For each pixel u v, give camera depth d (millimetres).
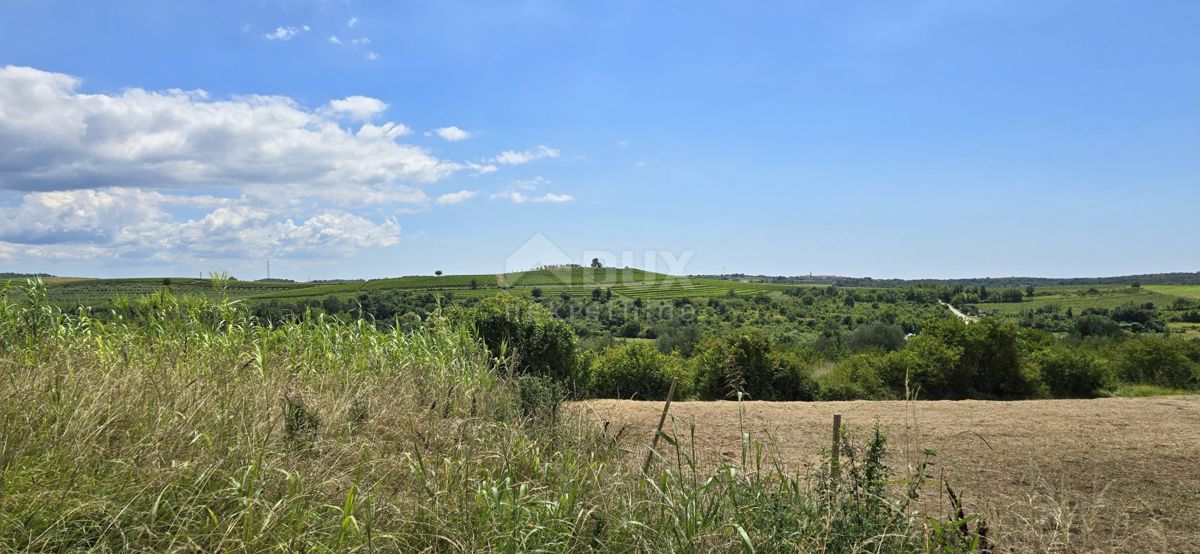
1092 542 4473
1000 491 5797
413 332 9641
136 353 7184
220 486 3738
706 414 9875
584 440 5969
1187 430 8852
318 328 9039
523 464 4809
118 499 3455
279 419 5000
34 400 4465
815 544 3551
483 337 10992
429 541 3568
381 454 4758
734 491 4199
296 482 3773
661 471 5043
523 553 3449
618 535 3850
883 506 3840
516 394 7148
